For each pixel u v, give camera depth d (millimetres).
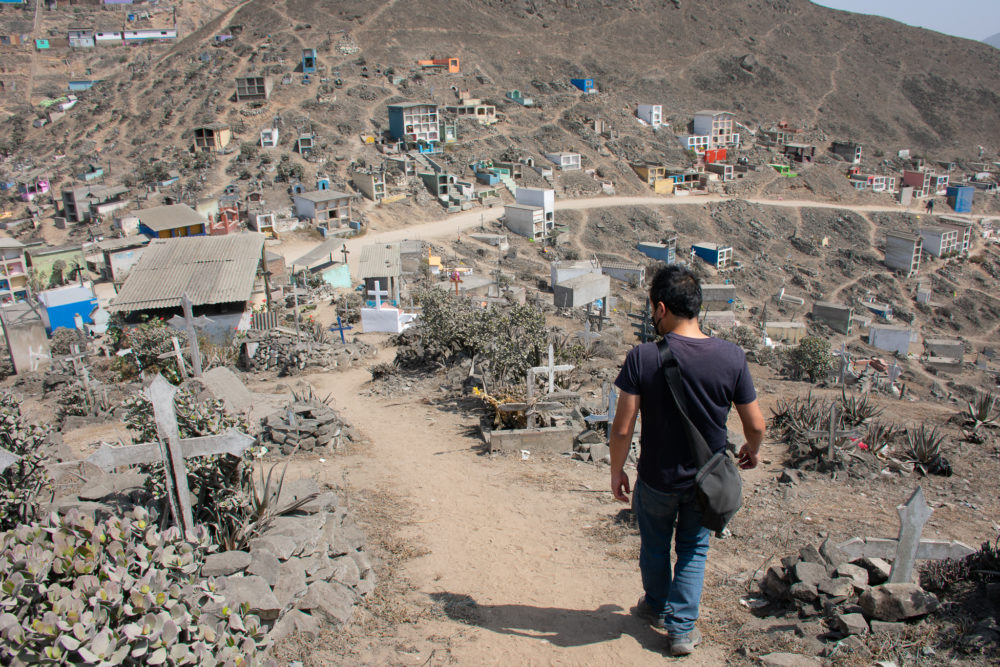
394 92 120875
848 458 10734
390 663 5719
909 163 151000
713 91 173375
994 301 94250
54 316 43188
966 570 6305
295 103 111188
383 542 8602
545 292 62906
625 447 5246
